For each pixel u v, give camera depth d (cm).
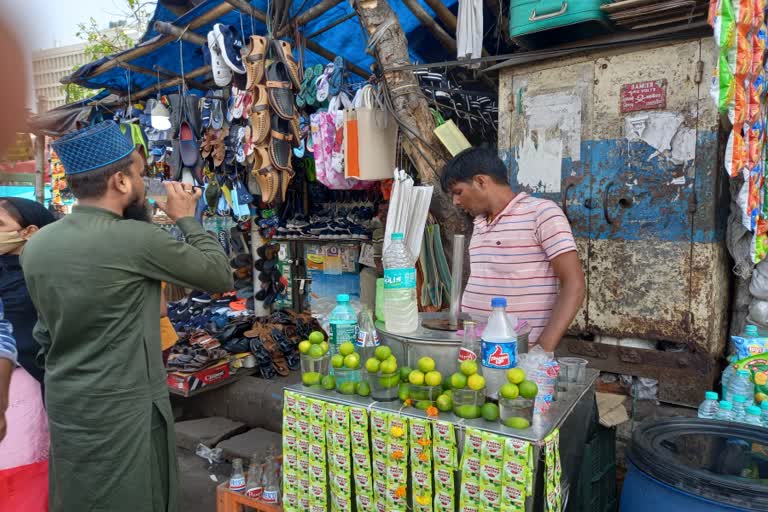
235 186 478
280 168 393
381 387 186
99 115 584
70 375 184
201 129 467
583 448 197
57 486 191
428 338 187
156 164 517
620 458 262
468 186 229
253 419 416
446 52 487
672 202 262
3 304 210
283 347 452
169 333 308
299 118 420
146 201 204
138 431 183
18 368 212
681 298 262
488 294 235
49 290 178
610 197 278
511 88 308
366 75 504
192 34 414
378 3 314
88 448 182
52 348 186
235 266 583
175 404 454
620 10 250
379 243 480
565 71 289
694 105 254
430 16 390
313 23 422
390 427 178
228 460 373
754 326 250
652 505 167
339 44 466
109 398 180
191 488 345
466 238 317
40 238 184
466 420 170
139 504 183
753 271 271
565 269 208
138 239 180
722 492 152
